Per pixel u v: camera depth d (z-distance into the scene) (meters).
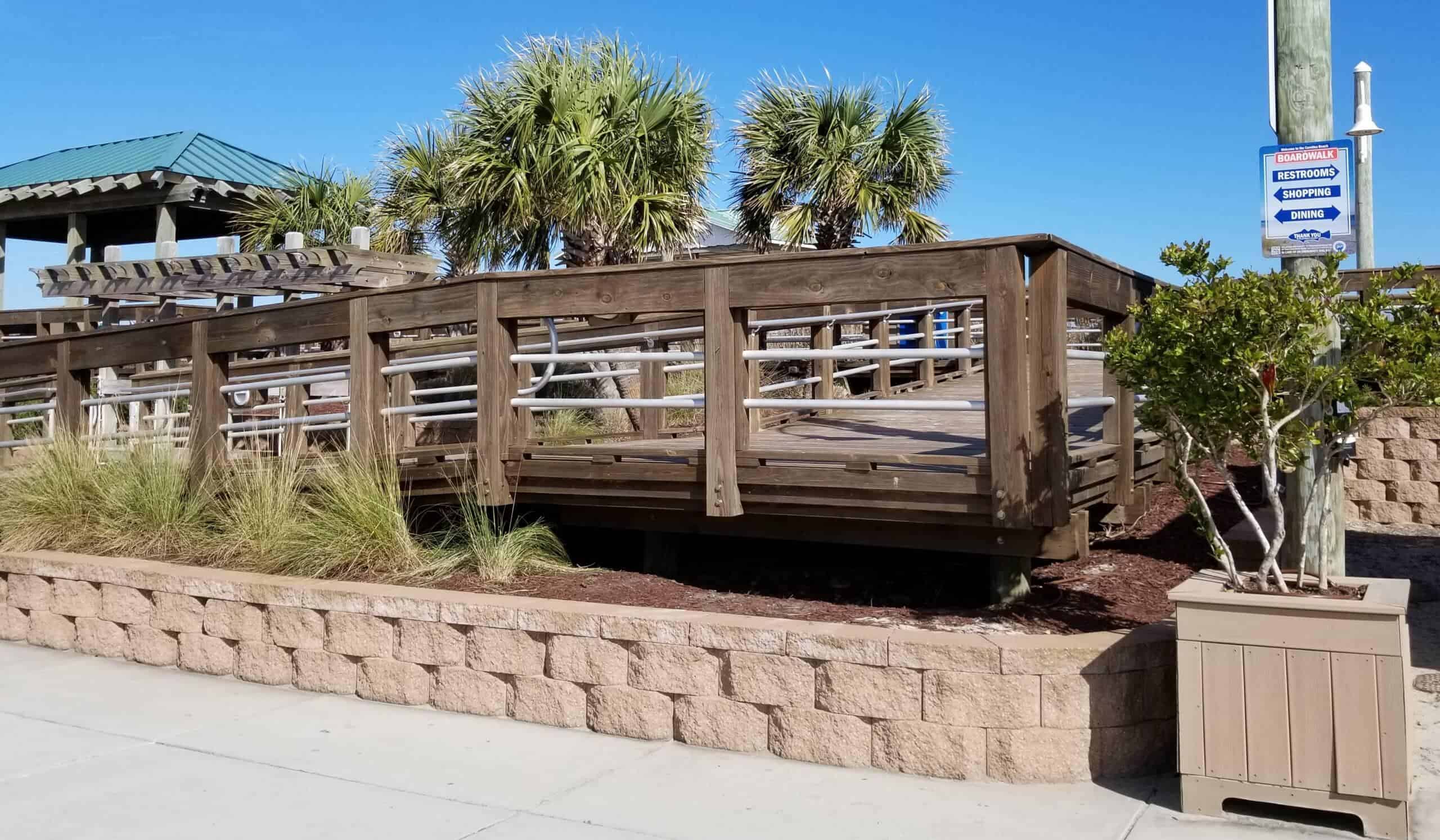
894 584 7.04
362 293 7.21
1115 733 4.54
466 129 13.44
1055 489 5.20
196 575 6.63
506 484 6.79
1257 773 3.98
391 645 5.88
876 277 5.52
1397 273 4.23
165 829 4.14
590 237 12.85
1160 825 4.01
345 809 4.34
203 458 7.99
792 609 5.76
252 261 13.06
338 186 18.28
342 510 6.88
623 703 5.25
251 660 6.38
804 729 4.85
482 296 6.70
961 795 4.39
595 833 4.06
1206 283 4.39
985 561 7.21
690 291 6.06
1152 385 4.51
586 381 11.83
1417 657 5.70
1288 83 5.05
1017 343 5.20
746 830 4.07
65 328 14.73
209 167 17.22
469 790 4.54
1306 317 4.20
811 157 15.77
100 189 16.58
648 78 13.09
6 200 17.16
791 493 5.90
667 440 9.08
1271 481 4.27
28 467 8.51
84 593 7.14
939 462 5.50
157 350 8.31
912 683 4.64
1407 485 8.48
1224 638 4.04
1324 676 3.88
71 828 4.17
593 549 7.79
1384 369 4.17
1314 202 4.96
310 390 14.50
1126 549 7.02
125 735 5.34
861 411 10.51
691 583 7.14
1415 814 3.95
